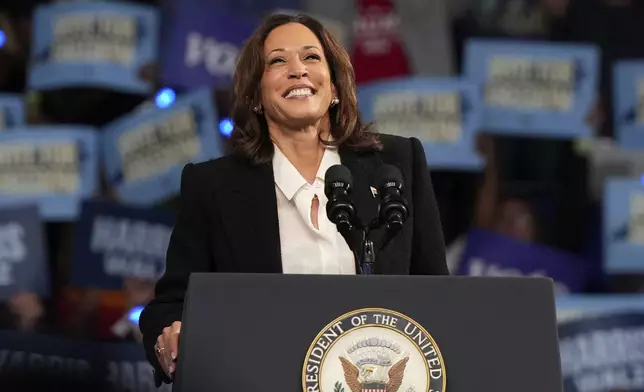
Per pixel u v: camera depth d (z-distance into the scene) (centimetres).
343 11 1905
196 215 788
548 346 595
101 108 1864
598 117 1953
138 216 1722
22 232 1691
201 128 1777
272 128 809
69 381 1609
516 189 1916
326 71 797
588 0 1992
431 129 1830
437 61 1909
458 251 1827
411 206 785
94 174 1783
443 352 589
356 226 710
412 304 598
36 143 1781
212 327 590
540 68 1875
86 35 1830
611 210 1842
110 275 1703
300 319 592
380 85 1838
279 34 809
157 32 1844
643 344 1678
